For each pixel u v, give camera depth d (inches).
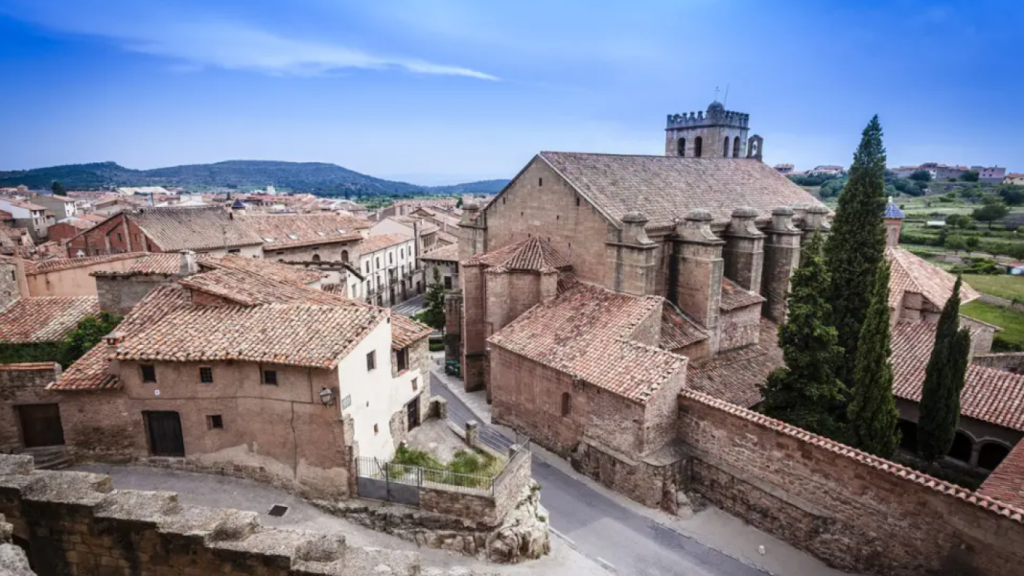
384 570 577.9
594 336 1275.8
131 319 930.7
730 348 1534.2
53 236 3668.8
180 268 1184.8
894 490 847.7
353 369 863.7
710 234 1437.0
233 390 857.5
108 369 888.3
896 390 1282.0
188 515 624.1
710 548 979.3
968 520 775.1
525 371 1344.7
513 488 924.6
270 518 813.9
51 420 907.4
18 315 1215.6
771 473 997.2
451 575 609.3
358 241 3006.9
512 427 1411.2
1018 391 1169.4
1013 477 876.0
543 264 1510.8
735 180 1919.3
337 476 853.8
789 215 1665.8
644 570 925.8
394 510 853.8
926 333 1428.4
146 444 893.2
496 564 847.1
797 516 964.6
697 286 1461.6
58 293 1494.8
